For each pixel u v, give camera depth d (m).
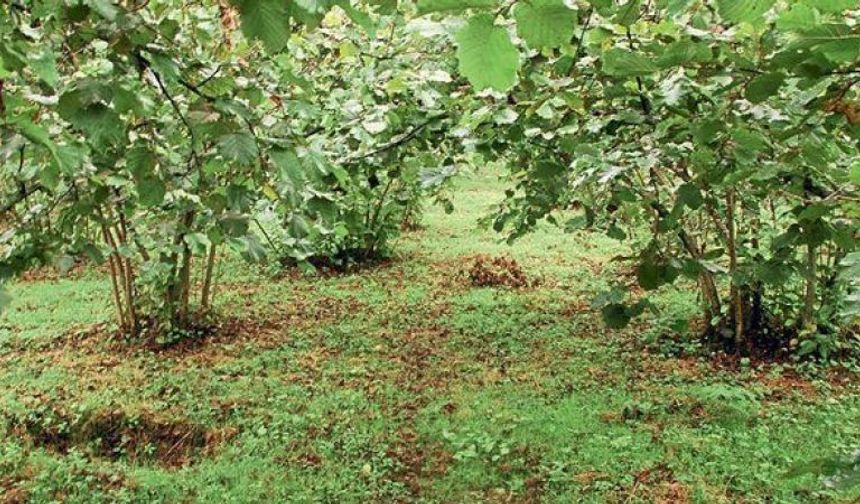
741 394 5.88
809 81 1.54
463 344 7.40
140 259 7.47
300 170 1.98
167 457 5.50
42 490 4.89
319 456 5.25
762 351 6.87
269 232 10.09
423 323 8.09
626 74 1.41
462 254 11.13
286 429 5.65
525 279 9.62
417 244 11.77
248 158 1.89
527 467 5.00
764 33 2.06
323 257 10.46
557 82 2.87
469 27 0.93
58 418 5.89
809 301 6.52
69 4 1.46
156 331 7.54
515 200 5.32
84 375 6.69
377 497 4.75
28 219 3.17
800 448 5.09
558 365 6.78
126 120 2.83
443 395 6.16
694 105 2.83
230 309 8.53
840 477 1.49
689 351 6.99
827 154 2.36
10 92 2.32
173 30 2.23
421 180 4.11
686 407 5.79
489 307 8.61
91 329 7.90
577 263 10.46
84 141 2.58
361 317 8.34
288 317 8.34
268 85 2.92
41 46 1.57
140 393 6.29
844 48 1.12
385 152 3.99
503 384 6.36
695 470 4.88
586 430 5.46
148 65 1.95
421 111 4.18
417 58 4.40
